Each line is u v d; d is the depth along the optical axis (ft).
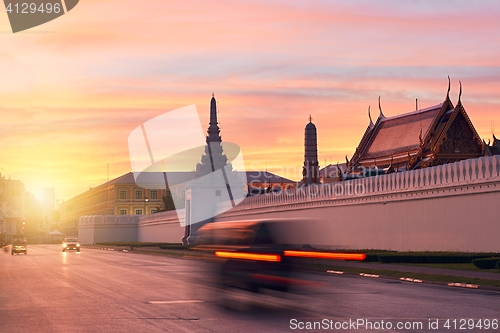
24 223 527.40
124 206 456.45
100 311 57.31
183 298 67.82
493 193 128.57
